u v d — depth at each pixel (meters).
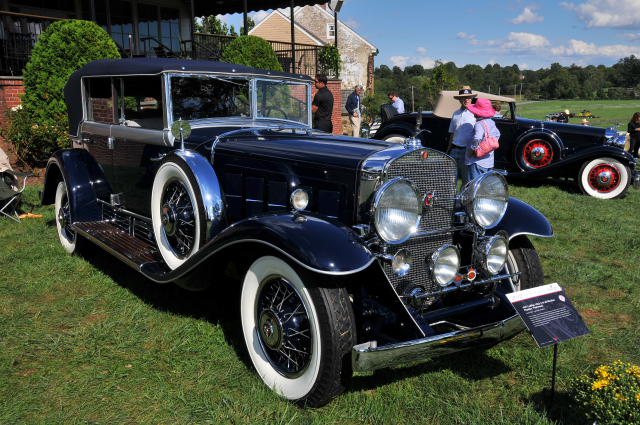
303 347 2.38
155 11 13.84
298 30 32.12
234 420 2.29
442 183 2.80
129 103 3.98
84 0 12.27
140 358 2.84
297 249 2.22
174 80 3.55
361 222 2.57
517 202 3.32
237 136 3.47
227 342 3.03
